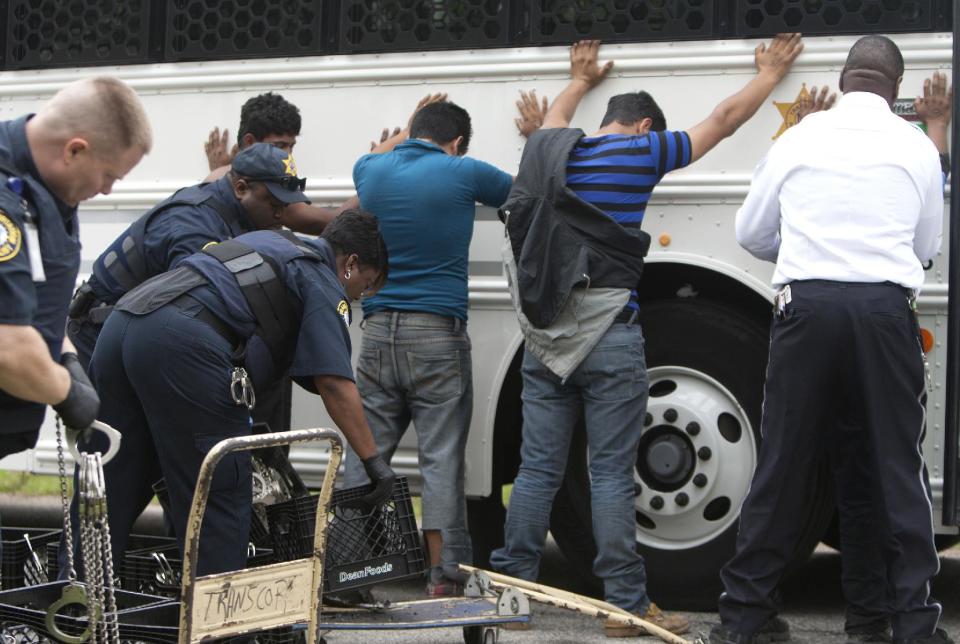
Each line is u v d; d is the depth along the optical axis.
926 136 10.55
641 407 11.29
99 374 8.87
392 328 11.81
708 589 12.04
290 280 8.87
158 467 9.35
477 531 13.70
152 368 8.51
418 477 12.70
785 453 9.98
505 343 12.45
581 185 11.24
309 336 8.80
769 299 11.75
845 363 9.84
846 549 10.73
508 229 11.23
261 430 9.37
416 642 11.09
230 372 8.60
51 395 6.64
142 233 10.34
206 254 8.91
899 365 9.72
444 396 11.83
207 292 8.66
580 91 12.20
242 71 13.05
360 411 9.00
